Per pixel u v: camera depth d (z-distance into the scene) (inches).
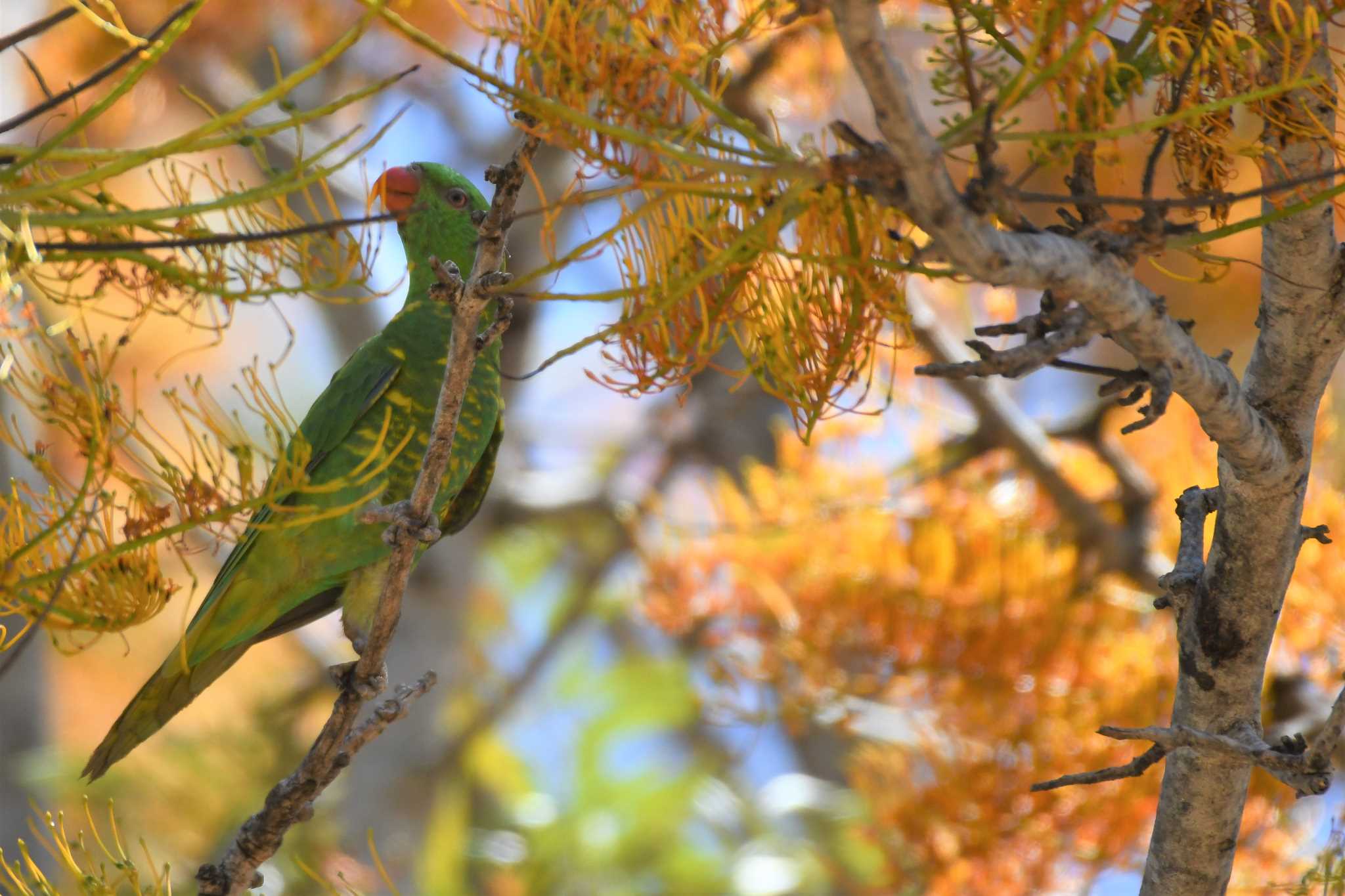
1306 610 369.4
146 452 610.9
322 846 562.6
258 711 605.9
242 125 206.7
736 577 428.1
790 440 451.5
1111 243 174.2
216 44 579.8
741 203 177.0
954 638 404.2
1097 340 679.7
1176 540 432.8
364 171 247.9
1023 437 451.5
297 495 320.5
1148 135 263.7
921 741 403.2
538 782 730.2
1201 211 207.2
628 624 767.1
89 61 540.1
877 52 146.0
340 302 215.8
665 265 188.1
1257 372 218.2
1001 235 163.3
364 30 173.0
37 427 512.1
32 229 197.5
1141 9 200.8
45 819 240.5
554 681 769.6
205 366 738.2
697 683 649.0
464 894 628.1
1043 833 379.6
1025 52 206.1
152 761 578.9
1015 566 411.2
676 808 680.4
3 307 209.6
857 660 411.8
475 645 724.7
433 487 239.8
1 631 214.2
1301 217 203.0
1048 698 394.6
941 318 483.5
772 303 191.9
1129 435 477.4
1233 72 197.0
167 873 245.0
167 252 218.1
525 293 191.9
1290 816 378.3
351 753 258.1
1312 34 180.4
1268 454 209.3
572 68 176.6
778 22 194.1
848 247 181.2
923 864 390.6
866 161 156.9
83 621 211.8
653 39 177.2
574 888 649.0
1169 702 383.9
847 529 424.5
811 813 628.1
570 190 193.8
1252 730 235.1
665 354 191.5
